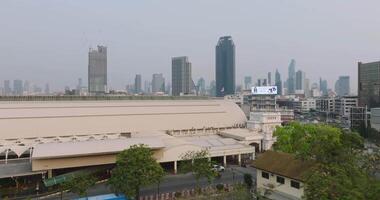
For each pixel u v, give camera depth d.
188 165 82.31
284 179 66.88
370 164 58.91
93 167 99.06
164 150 100.50
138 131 132.25
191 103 160.75
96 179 87.88
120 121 133.25
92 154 91.88
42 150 89.69
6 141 106.62
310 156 63.91
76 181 72.62
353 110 198.62
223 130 145.25
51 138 113.50
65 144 96.12
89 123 126.62
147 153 75.19
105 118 131.75
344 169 51.06
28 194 81.56
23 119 116.81
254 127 143.25
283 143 94.88
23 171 87.06
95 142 99.62
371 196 43.38
